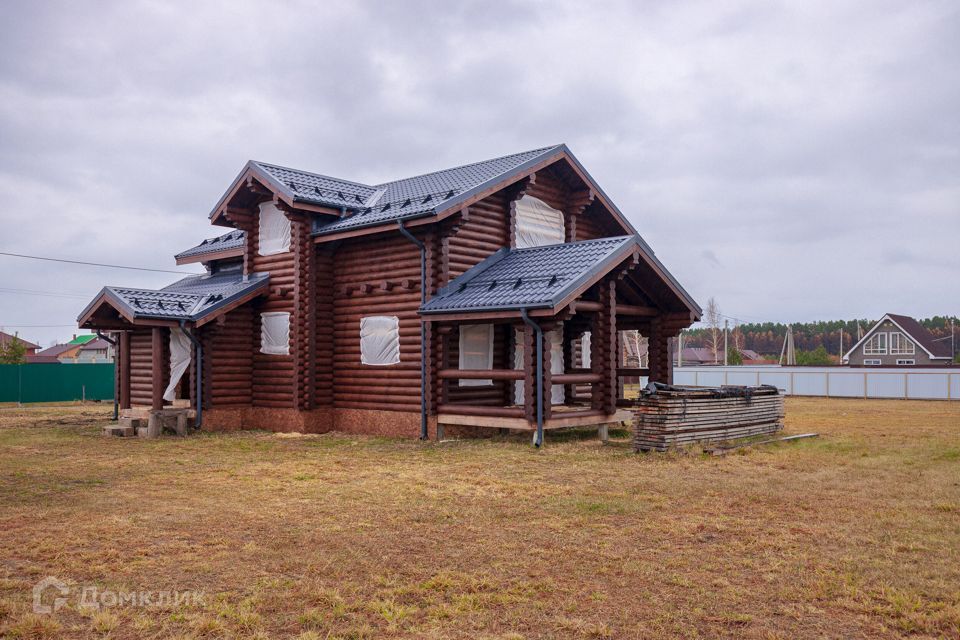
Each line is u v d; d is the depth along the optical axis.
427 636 5.24
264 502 9.51
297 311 18.11
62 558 6.95
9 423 21.42
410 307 16.77
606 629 5.34
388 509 9.08
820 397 38.69
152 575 6.48
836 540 7.68
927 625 5.41
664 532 8.01
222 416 18.83
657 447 13.87
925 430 18.73
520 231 18.48
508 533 7.94
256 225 19.97
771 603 5.89
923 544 7.50
